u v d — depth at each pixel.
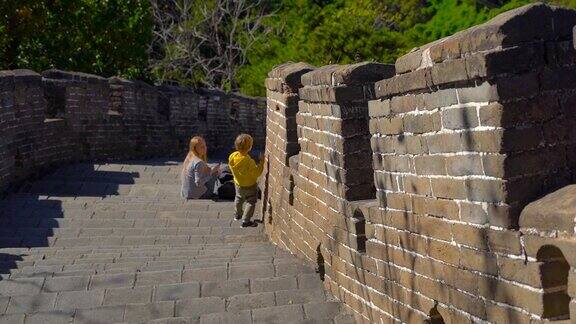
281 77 8.07
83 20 19.92
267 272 6.57
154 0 28.34
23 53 18.92
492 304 3.73
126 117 18.53
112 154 17.89
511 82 3.52
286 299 6.05
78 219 10.36
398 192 4.67
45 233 9.66
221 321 5.56
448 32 27.53
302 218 7.06
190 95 22.56
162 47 29.28
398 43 25.78
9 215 10.49
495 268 3.69
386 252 4.95
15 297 5.84
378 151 4.92
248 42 29.25
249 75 29.17
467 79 3.68
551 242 3.30
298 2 27.45
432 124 4.12
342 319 5.66
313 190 6.58
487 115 3.61
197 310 5.77
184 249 8.41
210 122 23.98
